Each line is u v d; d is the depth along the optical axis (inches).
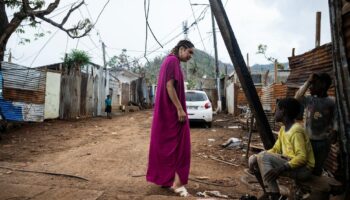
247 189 214.7
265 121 195.5
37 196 165.9
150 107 1593.3
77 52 780.0
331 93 209.6
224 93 1285.7
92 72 879.1
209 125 597.9
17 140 425.1
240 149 366.9
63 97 713.0
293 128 142.6
